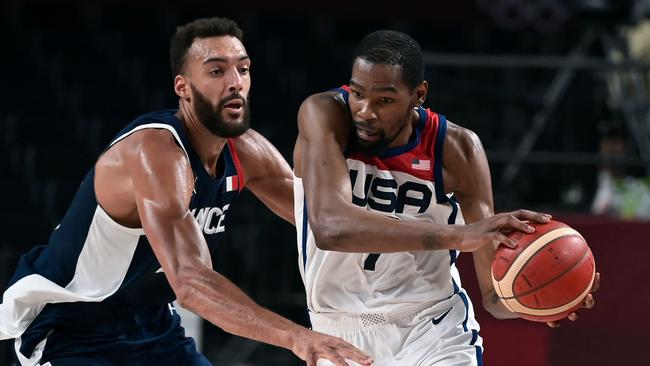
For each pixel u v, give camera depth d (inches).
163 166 330.0
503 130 975.6
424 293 347.9
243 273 887.1
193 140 350.0
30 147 1086.4
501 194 807.7
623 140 765.9
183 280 306.3
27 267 368.2
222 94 339.0
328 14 1342.3
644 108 801.6
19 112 1164.5
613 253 510.0
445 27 1334.9
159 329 377.4
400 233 297.6
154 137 337.7
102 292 356.8
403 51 309.9
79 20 1320.1
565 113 941.2
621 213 693.9
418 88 317.4
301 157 329.4
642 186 706.8
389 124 313.7
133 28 1327.5
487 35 1320.1
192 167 347.9
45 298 358.9
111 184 342.3
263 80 1204.5
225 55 338.3
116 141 344.5
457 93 933.8
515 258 305.7
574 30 1279.5
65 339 361.4
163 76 1227.9
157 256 319.3
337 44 1311.5
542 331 511.8
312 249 348.2
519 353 513.0
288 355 792.9
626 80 844.6
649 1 825.5
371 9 1342.3
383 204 340.2
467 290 518.3
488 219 304.3
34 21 1307.8
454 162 341.1
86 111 1161.4
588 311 510.0
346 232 303.1
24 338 362.6
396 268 345.7
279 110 1151.0
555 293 304.5
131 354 367.9
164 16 1333.7
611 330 508.1
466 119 938.7
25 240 924.6
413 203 341.1
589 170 914.7
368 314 346.6
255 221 912.3
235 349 797.9
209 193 356.5
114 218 347.3
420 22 1339.8
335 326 352.5
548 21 1288.1
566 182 916.0
